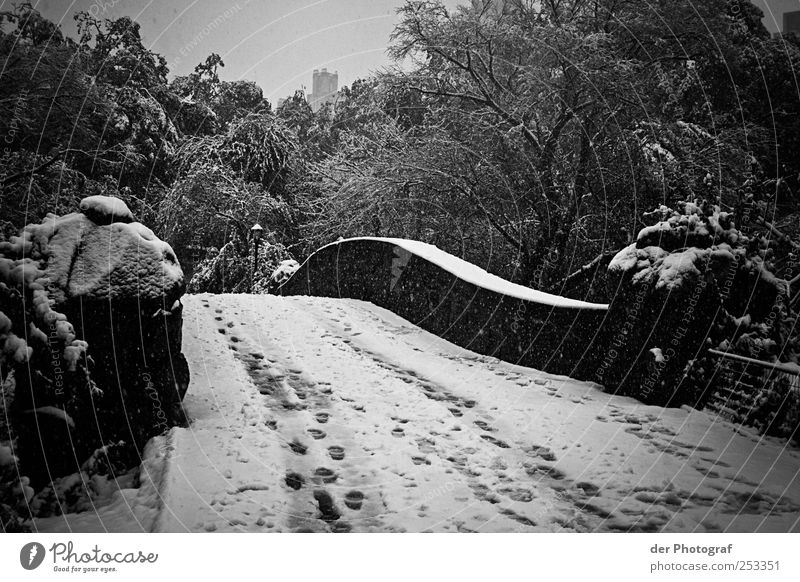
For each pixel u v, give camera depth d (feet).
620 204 56.13
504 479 16.98
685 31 55.16
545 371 29.35
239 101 117.91
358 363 28.84
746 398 21.84
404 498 15.46
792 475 17.34
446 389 25.89
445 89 61.26
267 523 13.75
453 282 36.17
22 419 14.74
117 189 66.49
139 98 82.89
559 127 53.31
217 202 79.41
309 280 55.57
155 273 17.89
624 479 16.99
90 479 15.28
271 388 23.97
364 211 61.11
